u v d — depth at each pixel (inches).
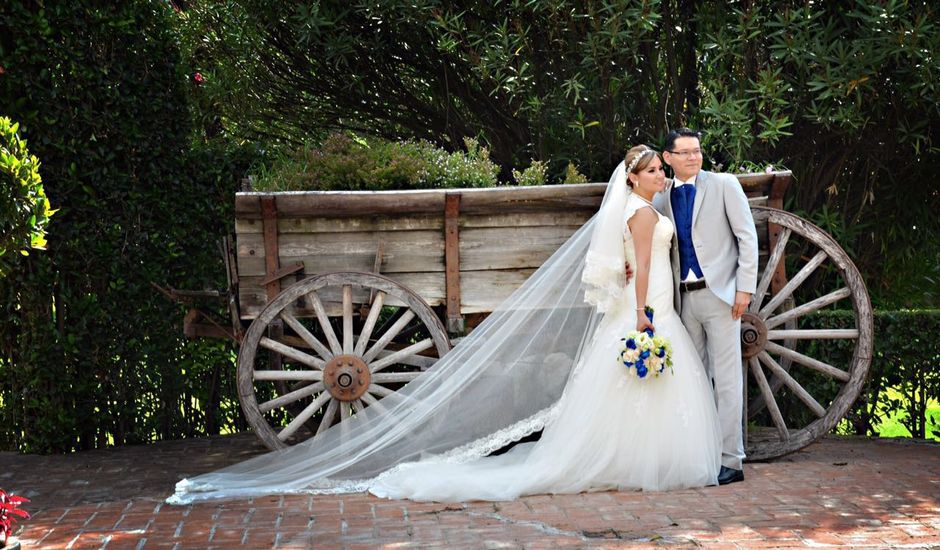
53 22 250.1
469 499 186.2
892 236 293.3
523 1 281.9
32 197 184.4
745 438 221.3
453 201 214.4
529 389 211.6
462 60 309.7
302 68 336.8
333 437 211.5
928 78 248.1
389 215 217.2
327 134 363.9
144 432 275.3
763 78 257.9
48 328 251.9
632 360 188.1
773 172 223.0
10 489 207.2
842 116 257.3
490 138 330.3
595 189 217.5
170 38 280.1
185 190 280.5
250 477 205.0
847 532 155.5
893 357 255.3
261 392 281.4
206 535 163.9
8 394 257.0
